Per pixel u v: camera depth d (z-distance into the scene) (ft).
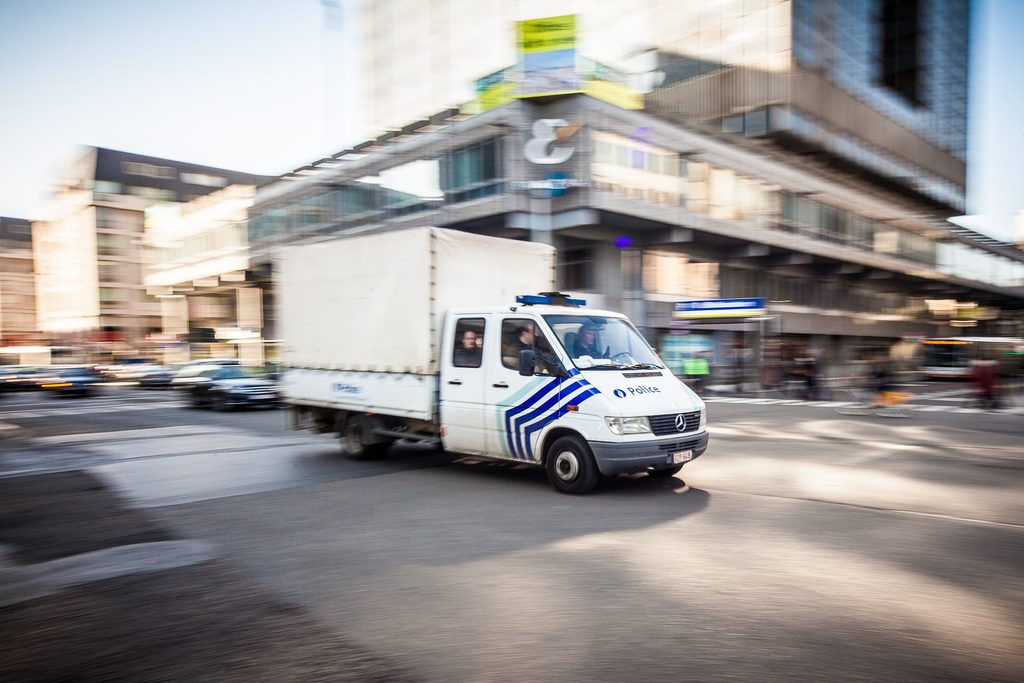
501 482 25.45
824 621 12.10
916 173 163.84
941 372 101.40
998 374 55.67
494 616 12.50
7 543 17.72
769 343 89.81
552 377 23.27
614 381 22.94
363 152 105.81
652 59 119.55
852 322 142.92
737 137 102.89
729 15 111.96
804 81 110.83
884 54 161.48
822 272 126.72
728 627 11.87
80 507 21.93
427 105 157.38
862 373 75.77
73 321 240.94
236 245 148.56
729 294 108.37
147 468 29.50
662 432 22.40
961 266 166.91
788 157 117.60
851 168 136.15
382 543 17.49
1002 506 20.86
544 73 78.38
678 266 98.58
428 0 156.76
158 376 110.73
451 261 27.09
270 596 13.67
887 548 16.48
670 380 24.67
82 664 10.71
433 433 27.89
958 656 10.70
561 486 23.13
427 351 26.37
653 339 92.32
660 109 116.16
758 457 30.48
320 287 31.68
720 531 18.13
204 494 23.89
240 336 172.04
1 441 39.63
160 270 192.95
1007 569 14.92
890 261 128.88
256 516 20.57
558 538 17.69
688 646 11.11
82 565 15.80
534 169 80.28
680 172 90.33
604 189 80.12
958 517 19.53
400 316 27.50
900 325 166.40
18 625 12.34
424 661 10.66
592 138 79.10
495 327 25.22
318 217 117.91
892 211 140.67
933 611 12.55
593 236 86.69
